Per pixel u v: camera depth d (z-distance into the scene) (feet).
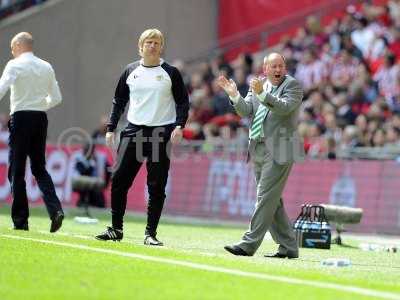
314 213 124.57
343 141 191.93
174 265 84.84
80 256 88.53
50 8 234.99
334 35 224.12
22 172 118.11
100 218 168.25
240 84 227.20
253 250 101.24
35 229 124.98
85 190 167.43
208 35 261.65
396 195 170.81
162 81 107.45
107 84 242.17
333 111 201.36
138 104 107.76
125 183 109.19
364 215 174.50
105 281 73.97
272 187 100.63
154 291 69.92
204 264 86.69
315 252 115.24
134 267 82.38
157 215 108.68
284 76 101.76
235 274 80.59
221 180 196.03
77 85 238.27
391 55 210.79
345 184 178.60
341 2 237.25
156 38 107.65
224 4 261.85
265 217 100.89
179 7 256.11
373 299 70.18
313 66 222.48
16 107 116.98
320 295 70.85
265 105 98.68
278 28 248.52
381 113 197.77
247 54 234.79
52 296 66.08
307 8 250.37
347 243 136.56
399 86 206.80
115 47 243.81
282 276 80.79
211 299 67.26
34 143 117.80
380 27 221.46
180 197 203.51
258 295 69.82
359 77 211.20
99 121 241.14
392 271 94.68
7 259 84.07
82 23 239.30
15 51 117.80
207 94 231.91
